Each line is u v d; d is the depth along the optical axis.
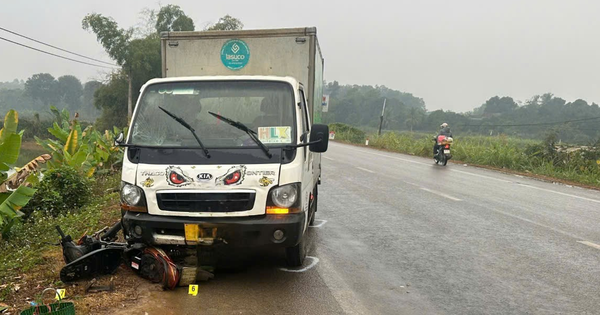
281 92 5.25
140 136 5.05
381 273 5.65
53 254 5.91
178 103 5.23
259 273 5.51
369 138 38.53
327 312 4.45
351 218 8.70
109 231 5.68
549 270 5.86
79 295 4.55
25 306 4.23
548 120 76.50
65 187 9.70
